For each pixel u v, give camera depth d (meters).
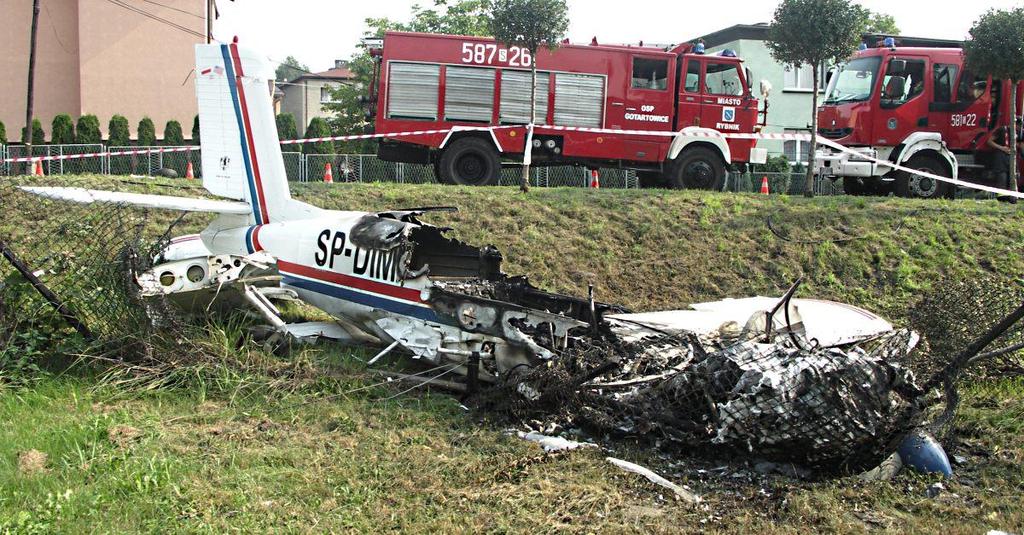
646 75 15.55
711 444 5.73
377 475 5.24
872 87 16.02
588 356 6.48
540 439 6.02
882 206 13.45
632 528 4.65
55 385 6.56
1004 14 14.79
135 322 7.00
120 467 5.07
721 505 5.03
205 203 8.18
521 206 12.68
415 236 7.70
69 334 7.12
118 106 29.97
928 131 16.12
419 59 15.10
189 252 7.48
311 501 4.84
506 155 15.59
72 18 29.88
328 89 37.81
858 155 15.45
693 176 15.52
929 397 6.52
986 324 7.29
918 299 11.12
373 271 7.41
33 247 8.58
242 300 7.68
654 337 7.23
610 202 12.95
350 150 25.88
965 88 16.14
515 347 6.91
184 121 30.64
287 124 25.36
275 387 6.67
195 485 4.96
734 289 11.18
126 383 6.61
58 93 30.08
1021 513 4.96
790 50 14.22
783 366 5.62
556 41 13.75
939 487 5.35
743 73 15.77
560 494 5.06
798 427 5.39
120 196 7.79
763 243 12.10
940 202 13.85
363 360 7.40
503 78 15.23
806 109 25.34
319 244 7.70
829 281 11.41
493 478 5.26
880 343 7.45
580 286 10.95
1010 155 15.36
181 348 6.95
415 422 6.27
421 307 7.20
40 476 4.92
